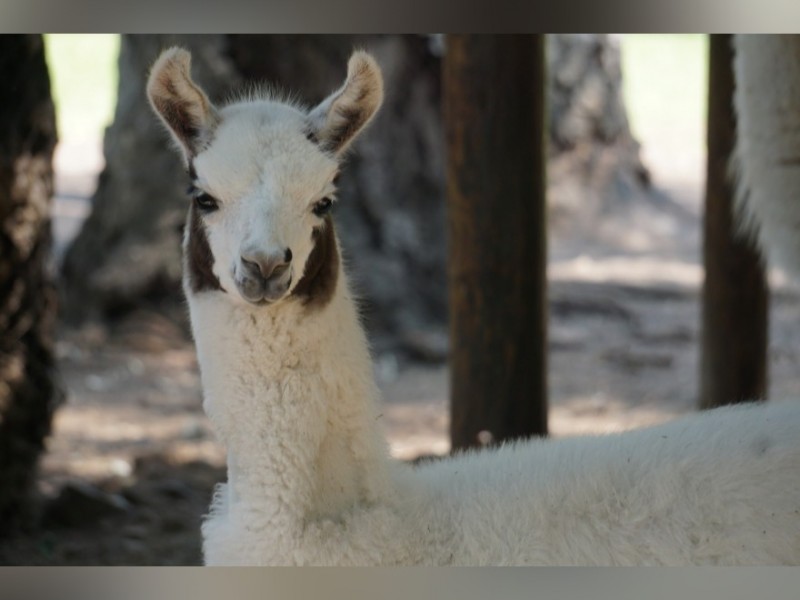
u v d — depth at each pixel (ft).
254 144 35.01
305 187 34.91
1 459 62.49
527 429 56.70
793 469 35.24
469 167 55.42
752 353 70.33
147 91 37.04
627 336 111.34
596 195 148.46
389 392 96.02
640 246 142.00
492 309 55.93
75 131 176.14
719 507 34.91
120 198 110.22
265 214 34.12
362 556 35.40
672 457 36.14
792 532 34.55
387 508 36.11
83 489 66.85
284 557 35.55
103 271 109.29
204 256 36.14
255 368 36.01
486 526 35.99
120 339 105.81
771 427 36.81
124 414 89.45
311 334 35.99
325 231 36.11
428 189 113.70
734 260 69.36
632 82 212.23
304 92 102.83
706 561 34.68
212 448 81.66
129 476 74.84
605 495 35.73
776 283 121.49
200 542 63.21
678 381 98.12
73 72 197.57
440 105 114.21
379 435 37.45
